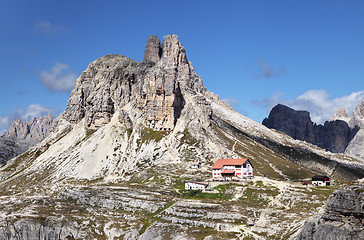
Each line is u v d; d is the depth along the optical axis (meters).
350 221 130.50
